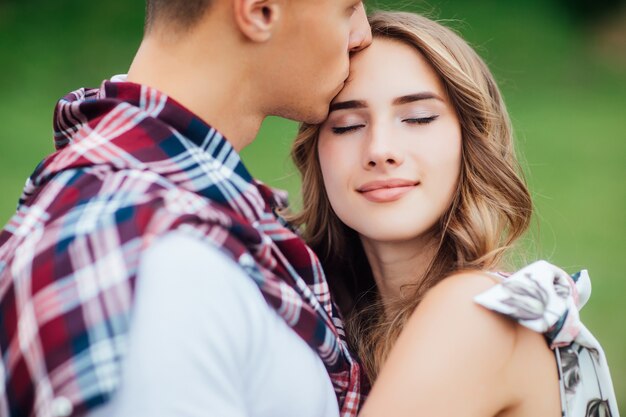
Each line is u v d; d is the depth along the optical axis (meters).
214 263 1.54
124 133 1.67
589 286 2.04
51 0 11.77
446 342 1.82
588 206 7.67
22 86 10.32
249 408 1.64
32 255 1.54
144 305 1.47
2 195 7.39
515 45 12.40
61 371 1.44
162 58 1.79
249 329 1.60
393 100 2.02
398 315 2.09
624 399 4.36
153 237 1.50
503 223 2.15
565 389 1.94
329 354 1.82
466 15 12.88
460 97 2.08
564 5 13.30
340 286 2.36
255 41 1.77
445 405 1.80
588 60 12.28
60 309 1.47
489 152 2.12
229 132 1.84
